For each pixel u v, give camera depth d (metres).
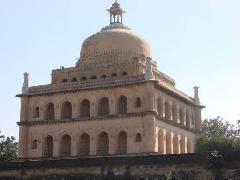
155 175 64.81
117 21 96.44
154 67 91.81
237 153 59.94
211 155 61.09
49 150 84.44
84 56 90.69
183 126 90.50
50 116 86.12
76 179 69.88
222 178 60.22
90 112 81.69
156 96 80.19
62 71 90.00
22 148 84.69
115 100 80.06
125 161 67.12
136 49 88.69
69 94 84.00
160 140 80.25
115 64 85.56
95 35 91.75
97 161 69.06
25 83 87.50
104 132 79.75
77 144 81.25
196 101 98.81
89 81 83.50
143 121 76.69
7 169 75.50
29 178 73.44
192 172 62.44
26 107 86.44
